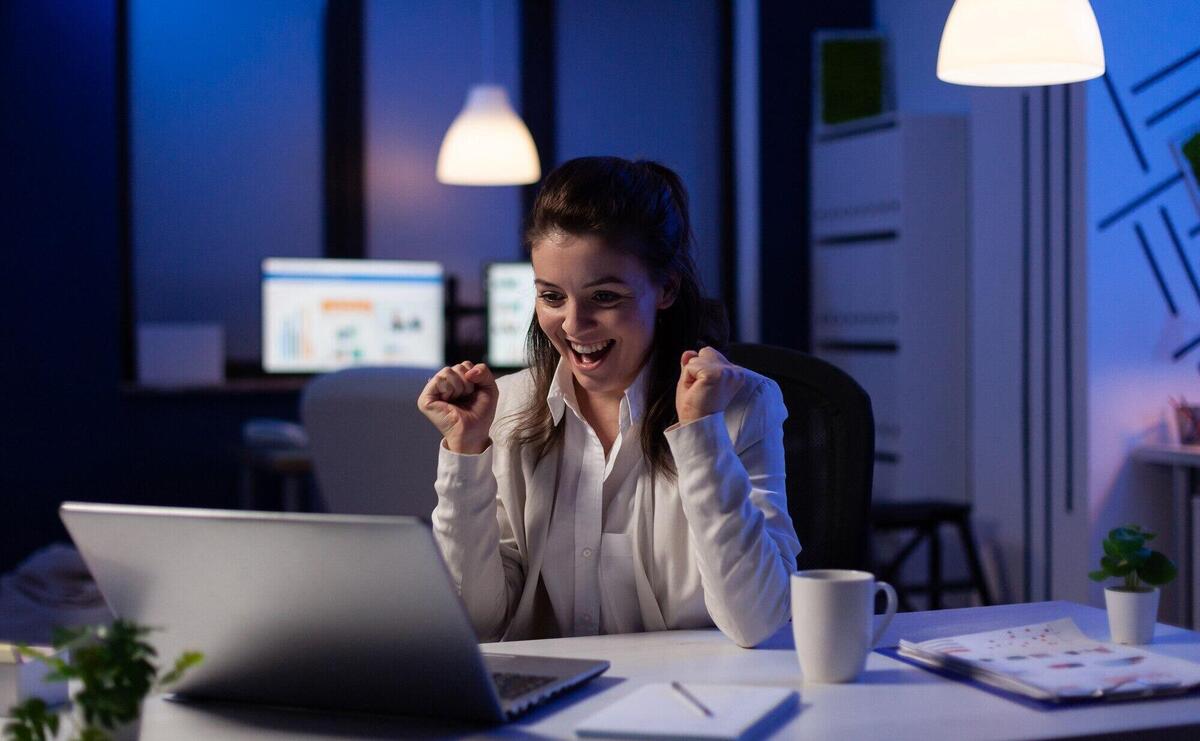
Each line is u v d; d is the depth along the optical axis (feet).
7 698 3.95
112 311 15.62
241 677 3.90
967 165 15.51
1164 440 12.14
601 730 3.51
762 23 17.51
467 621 3.46
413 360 16.33
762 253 17.57
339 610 3.59
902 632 4.74
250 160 16.78
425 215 17.52
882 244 15.84
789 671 4.25
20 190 15.24
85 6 15.39
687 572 5.21
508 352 16.79
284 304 15.75
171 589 3.78
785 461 5.85
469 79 17.61
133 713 3.21
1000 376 13.15
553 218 4.99
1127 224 12.01
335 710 3.90
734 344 6.08
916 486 15.38
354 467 9.98
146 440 15.79
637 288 5.03
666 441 5.22
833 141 16.94
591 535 5.36
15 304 15.26
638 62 18.30
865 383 16.31
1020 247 12.79
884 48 17.17
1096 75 8.65
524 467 5.46
